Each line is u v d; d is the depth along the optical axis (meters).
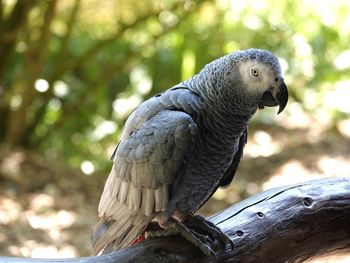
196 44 11.08
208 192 4.20
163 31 9.79
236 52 3.89
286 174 9.45
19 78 9.51
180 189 3.94
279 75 3.77
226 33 11.21
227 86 3.82
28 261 3.52
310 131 11.54
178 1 9.61
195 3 9.48
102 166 9.86
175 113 3.89
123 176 4.00
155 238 3.88
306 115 12.34
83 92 10.03
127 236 3.98
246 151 10.62
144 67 11.26
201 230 3.92
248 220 3.96
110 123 10.77
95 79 10.22
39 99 9.94
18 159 9.27
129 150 3.97
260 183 9.14
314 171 9.53
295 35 11.67
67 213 7.98
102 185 9.02
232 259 3.87
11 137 9.82
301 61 11.96
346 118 12.15
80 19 11.04
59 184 8.80
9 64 9.96
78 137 10.82
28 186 8.55
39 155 9.88
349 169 9.57
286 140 11.12
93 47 9.76
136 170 3.93
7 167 8.88
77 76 10.90
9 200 8.08
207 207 8.33
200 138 3.91
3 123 9.91
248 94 3.80
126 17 11.08
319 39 11.90
